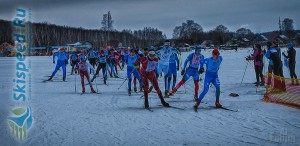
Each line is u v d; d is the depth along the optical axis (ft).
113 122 19.26
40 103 26.30
